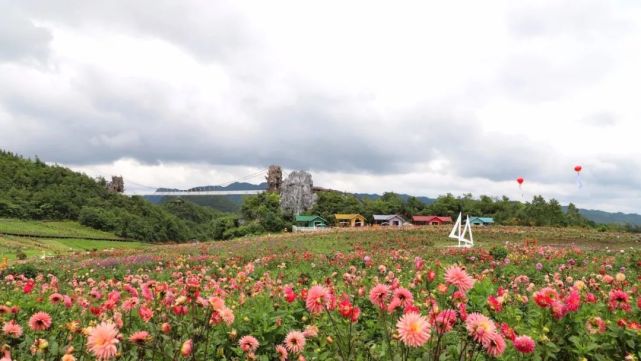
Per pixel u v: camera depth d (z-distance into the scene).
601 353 4.58
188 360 4.28
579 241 41.38
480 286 6.11
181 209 171.25
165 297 5.50
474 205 110.94
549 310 4.82
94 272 20.22
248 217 98.94
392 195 119.25
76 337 5.45
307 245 37.47
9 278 12.92
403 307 3.90
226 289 9.30
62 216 112.12
